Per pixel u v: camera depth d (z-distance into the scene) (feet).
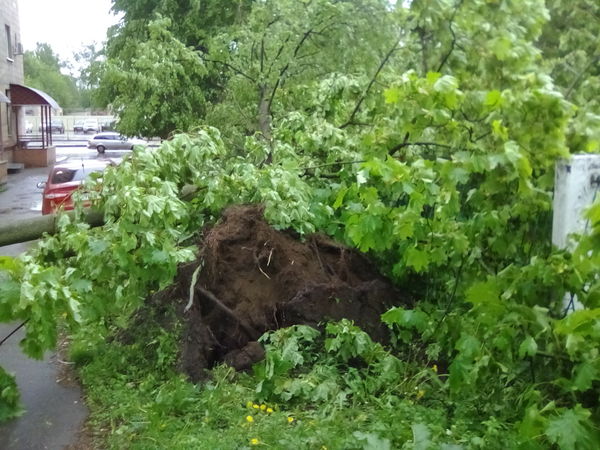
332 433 13.98
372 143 19.86
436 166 14.90
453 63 20.18
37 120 187.73
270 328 18.98
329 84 26.11
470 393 15.25
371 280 21.15
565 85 21.97
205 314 19.56
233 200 22.29
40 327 13.98
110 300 17.63
